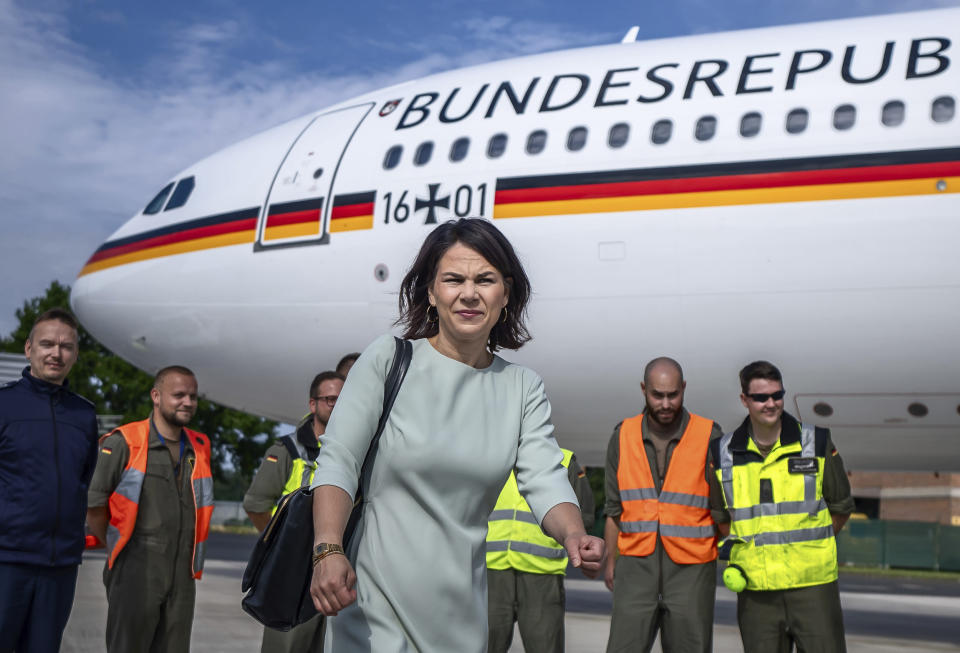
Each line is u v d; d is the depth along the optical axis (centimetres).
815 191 759
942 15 805
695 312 800
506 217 844
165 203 1058
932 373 769
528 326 849
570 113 852
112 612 495
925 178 735
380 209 903
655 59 862
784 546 437
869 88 768
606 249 812
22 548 410
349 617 217
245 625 836
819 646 435
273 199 965
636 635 488
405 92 980
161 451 506
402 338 229
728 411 855
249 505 532
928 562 2888
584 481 545
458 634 217
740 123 789
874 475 3828
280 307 959
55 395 431
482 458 217
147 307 1041
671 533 486
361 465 216
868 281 750
